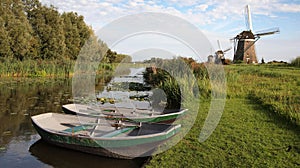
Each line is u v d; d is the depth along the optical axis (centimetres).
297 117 743
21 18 2766
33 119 730
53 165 551
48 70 2586
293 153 546
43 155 594
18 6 2820
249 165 494
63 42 3070
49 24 3058
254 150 564
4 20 2522
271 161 510
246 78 1716
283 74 1877
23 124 848
